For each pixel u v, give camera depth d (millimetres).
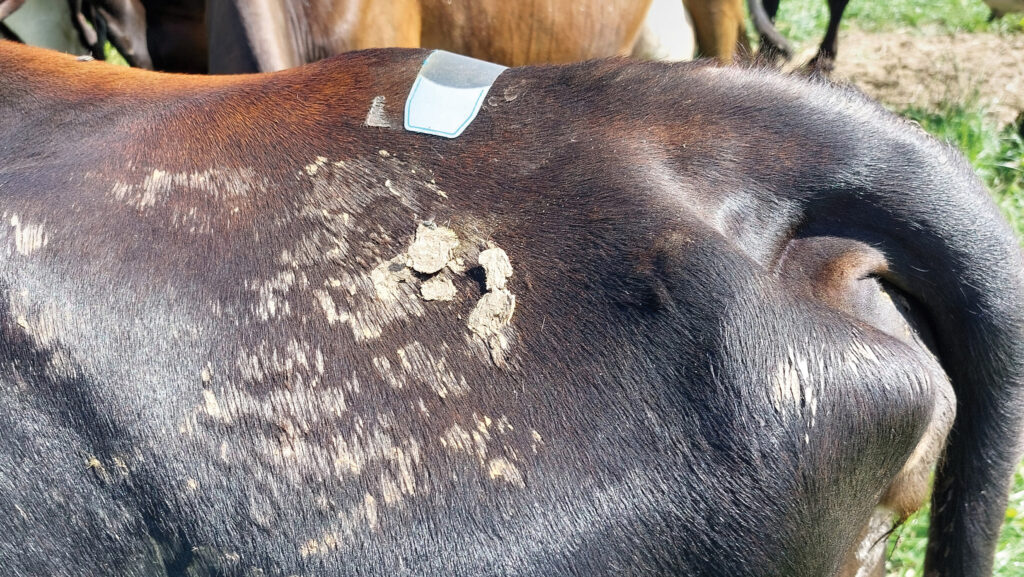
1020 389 1802
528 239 1658
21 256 1710
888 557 2479
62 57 2326
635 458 1511
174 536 1650
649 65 1858
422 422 1563
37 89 2160
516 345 1586
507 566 1513
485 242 1671
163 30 4512
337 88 2000
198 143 1899
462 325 1610
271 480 1586
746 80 1795
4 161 1996
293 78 2082
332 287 1665
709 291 1517
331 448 1576
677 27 5879
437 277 1656
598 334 1565
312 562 1574
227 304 1661
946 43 8273
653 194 1646
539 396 1552
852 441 1534
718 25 5902
